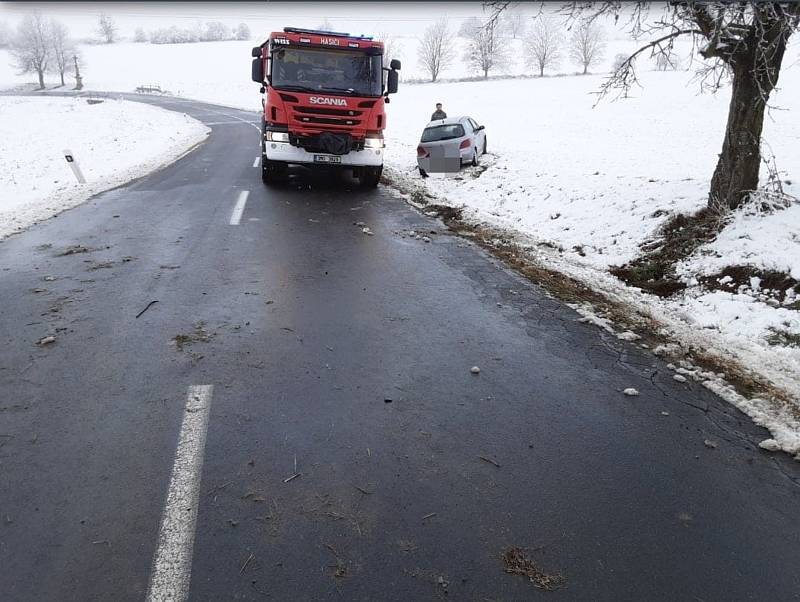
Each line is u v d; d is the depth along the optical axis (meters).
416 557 2.43
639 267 6.78
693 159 16.91
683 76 48.12
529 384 4.04
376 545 2.49
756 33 5.73
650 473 3.08
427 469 3.03
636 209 8.16
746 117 6.45
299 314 5.13
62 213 9.22
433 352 4.49
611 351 4.66
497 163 15.10
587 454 3.23
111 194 11.00
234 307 5.22
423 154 14.32
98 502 2.69
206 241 7.51
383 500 2.78
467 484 2.92
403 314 5.27
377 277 6.35
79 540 2.46
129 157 18.05
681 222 7.18
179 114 40.41
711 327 5.19
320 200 10.84
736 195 6.68
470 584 2.29
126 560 2.35
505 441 3.32
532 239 8.48
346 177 13.99
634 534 2.61
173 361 4.13
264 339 4.56
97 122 32.56
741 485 3.01
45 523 2.55
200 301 5.35
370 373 4.08
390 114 39.72
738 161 6.60
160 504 2.69
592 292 6.17
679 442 3.39
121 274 6.09
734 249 6.10
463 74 84.44
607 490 2.92
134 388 3.74
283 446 3.18
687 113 29.45
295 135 10.98
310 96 10.77
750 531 2.67
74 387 3.74
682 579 2.36
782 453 3.33
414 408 3.64
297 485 2.86
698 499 2.88
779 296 5.32
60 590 2.20
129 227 8.24
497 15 7.03
